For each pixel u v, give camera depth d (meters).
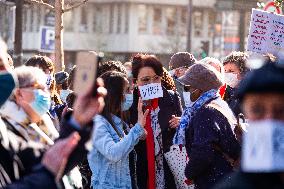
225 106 5.87
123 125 6.25
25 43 56.50
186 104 6.25
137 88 6.67
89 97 3.00
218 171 5.72
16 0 17.33
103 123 5.94
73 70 7.01
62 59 12.38
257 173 2.35
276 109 2.37
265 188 2.34
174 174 6.63
